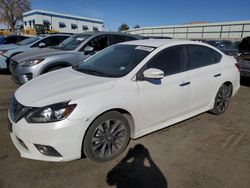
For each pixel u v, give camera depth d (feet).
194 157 10.39
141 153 10.56
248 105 18.30
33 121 8.43
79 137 8.76
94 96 9.07
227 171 9.48
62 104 8.51
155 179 8.87
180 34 124.67
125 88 9.89
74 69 12.48
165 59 11.63
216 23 107.04
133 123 10.44
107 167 9.51
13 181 8.50
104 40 22.80
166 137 12.15
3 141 11.23
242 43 29.96
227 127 13.73
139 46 12.35
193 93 12.73
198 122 14.32
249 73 24.53
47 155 8.80
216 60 14.57
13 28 174.60
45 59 18.71
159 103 11.09
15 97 9.59
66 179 8.71
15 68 19.24
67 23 171.63
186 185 8.60
